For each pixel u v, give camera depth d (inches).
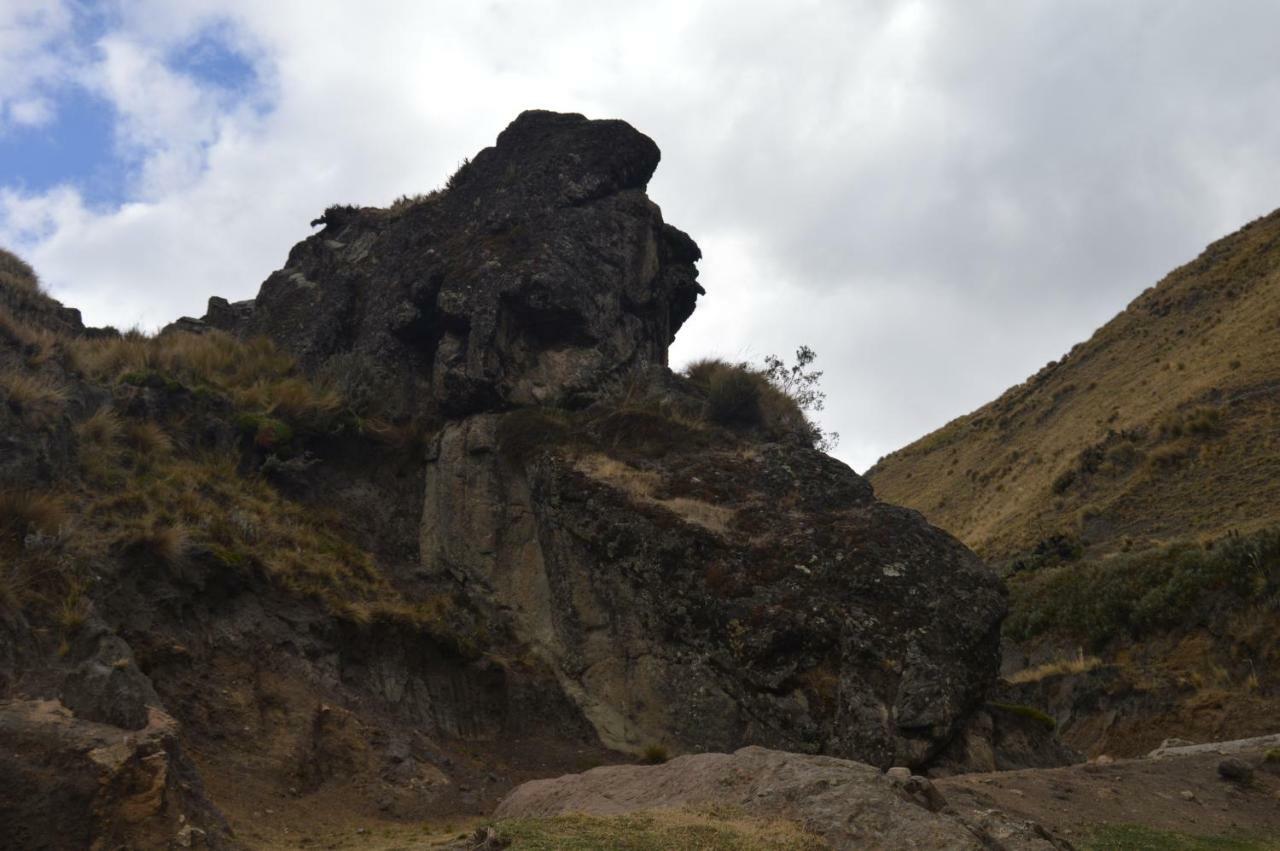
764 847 377.1
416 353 897.5
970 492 2496.3
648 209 971.3
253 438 764.0
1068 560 1637.6
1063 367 2878.9
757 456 760.3
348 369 860.6
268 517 695.7
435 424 844.6
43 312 832.9
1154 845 520.1
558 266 866.8
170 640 539.5
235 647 569.6
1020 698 1327.5
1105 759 697.6
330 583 659.4
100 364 764.0
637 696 670.5
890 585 658.8
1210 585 1245.7
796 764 454.0
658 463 756.0
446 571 762.2
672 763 498.3
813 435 884.0
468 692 658.8
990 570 686.5
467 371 823.1
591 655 694.5
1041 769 654.5
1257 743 780.6
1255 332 2070.6
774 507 716.7
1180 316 2578.7
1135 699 1179.9
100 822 382.9
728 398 847.7
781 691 633.6
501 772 606.5
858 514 711.1
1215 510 1555.1
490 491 776.3
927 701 609.6
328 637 613.3
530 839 382.3
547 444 767.1
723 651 652.1
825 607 649.6
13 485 568.7
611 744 661.9
